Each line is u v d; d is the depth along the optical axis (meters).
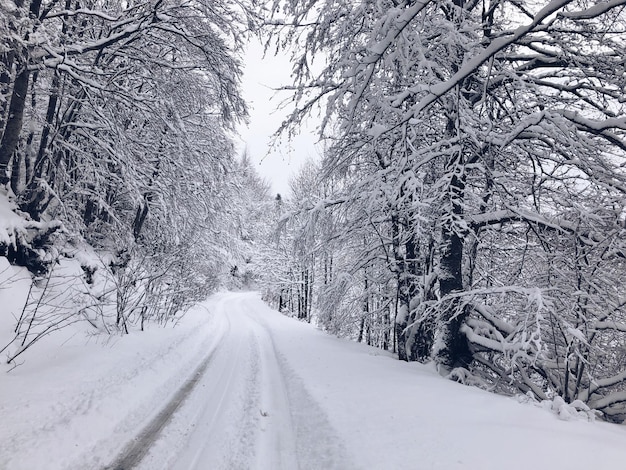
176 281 14.23
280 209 34.16
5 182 9.66
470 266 9.62
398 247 10.66
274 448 4.58
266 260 40.47
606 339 8.05
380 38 4.42
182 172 12.26
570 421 4.49
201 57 11.11
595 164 6.90
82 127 10.45
